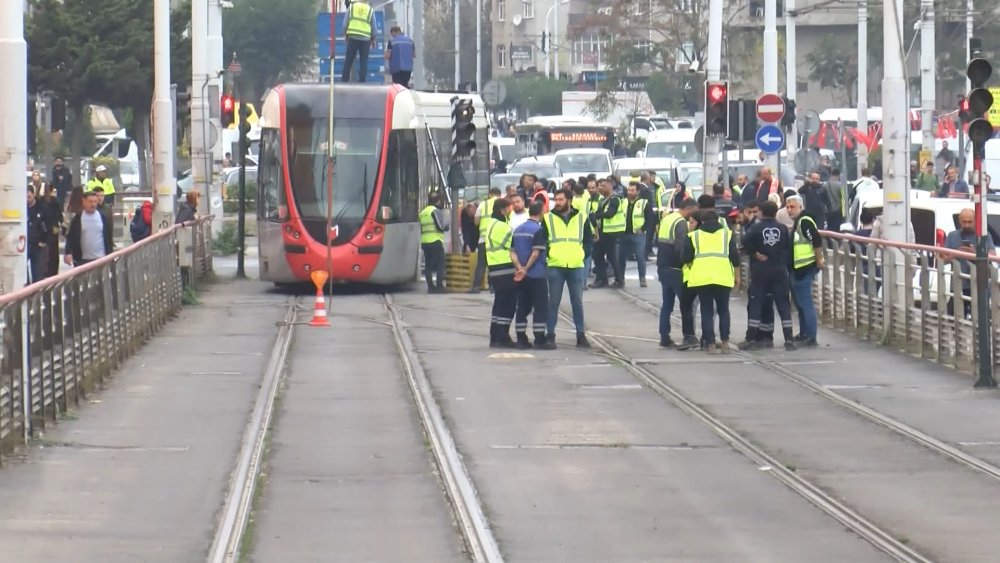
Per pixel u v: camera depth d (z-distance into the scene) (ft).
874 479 160.04
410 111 404.36
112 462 167.84
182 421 195.93
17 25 208.64
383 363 257.34
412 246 402.11
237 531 135.44
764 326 276.82
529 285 277.64
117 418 197.88
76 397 207.62
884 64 295.69
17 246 208.54
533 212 277.64
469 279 400.88
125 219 558.56
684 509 145.28
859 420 197.98
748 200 419.95
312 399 216.95
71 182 615.16
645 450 177.06
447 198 453.58
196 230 410.11
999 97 240.53
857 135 624.59
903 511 144.25
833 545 130.31
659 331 291.79
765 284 273.54
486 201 400.26
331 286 351.05
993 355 231.50
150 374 240.94
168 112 389.60
